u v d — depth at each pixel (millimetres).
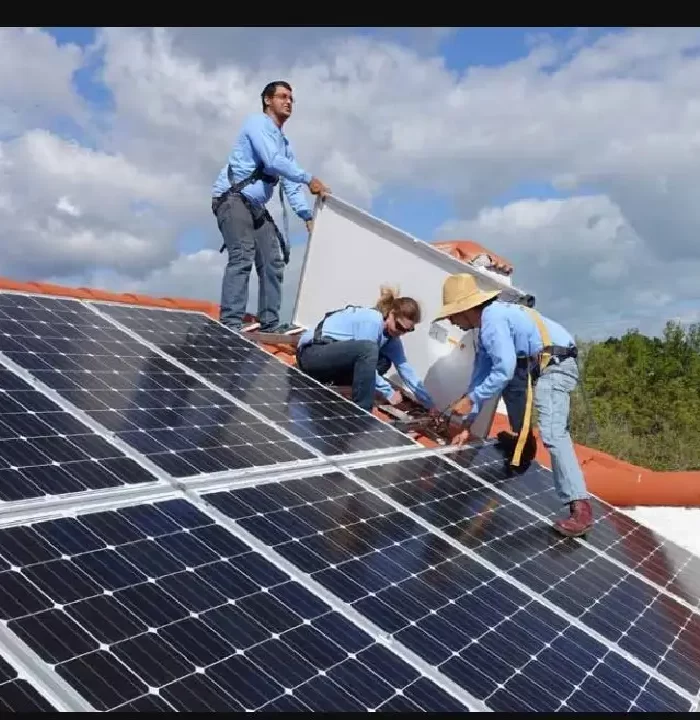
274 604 3832
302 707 3174
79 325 6688
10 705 2605
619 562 6574
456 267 9109
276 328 10117
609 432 29453
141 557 3793
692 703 4551
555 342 7398
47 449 4438
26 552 3467
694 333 44375
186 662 3180
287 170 9172
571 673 4328
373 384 8305
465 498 6535
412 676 3686
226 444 5566
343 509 5289
